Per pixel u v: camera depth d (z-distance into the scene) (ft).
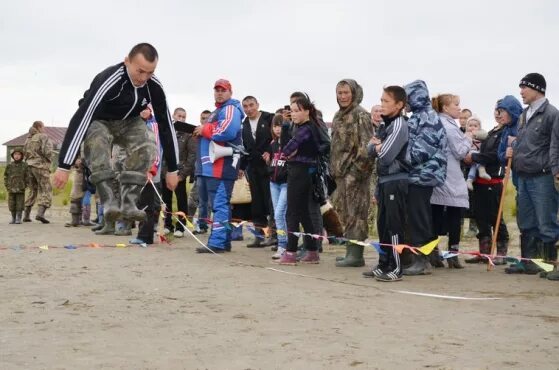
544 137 26.13
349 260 28.09
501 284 23.91
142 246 33.50
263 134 35.24
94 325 16.48
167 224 39.88
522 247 27.32
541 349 14.70
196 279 23.63
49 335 15.46
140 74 15.61
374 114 34.27
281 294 20.97
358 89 27.91
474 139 34.40
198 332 15.89
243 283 22.98
